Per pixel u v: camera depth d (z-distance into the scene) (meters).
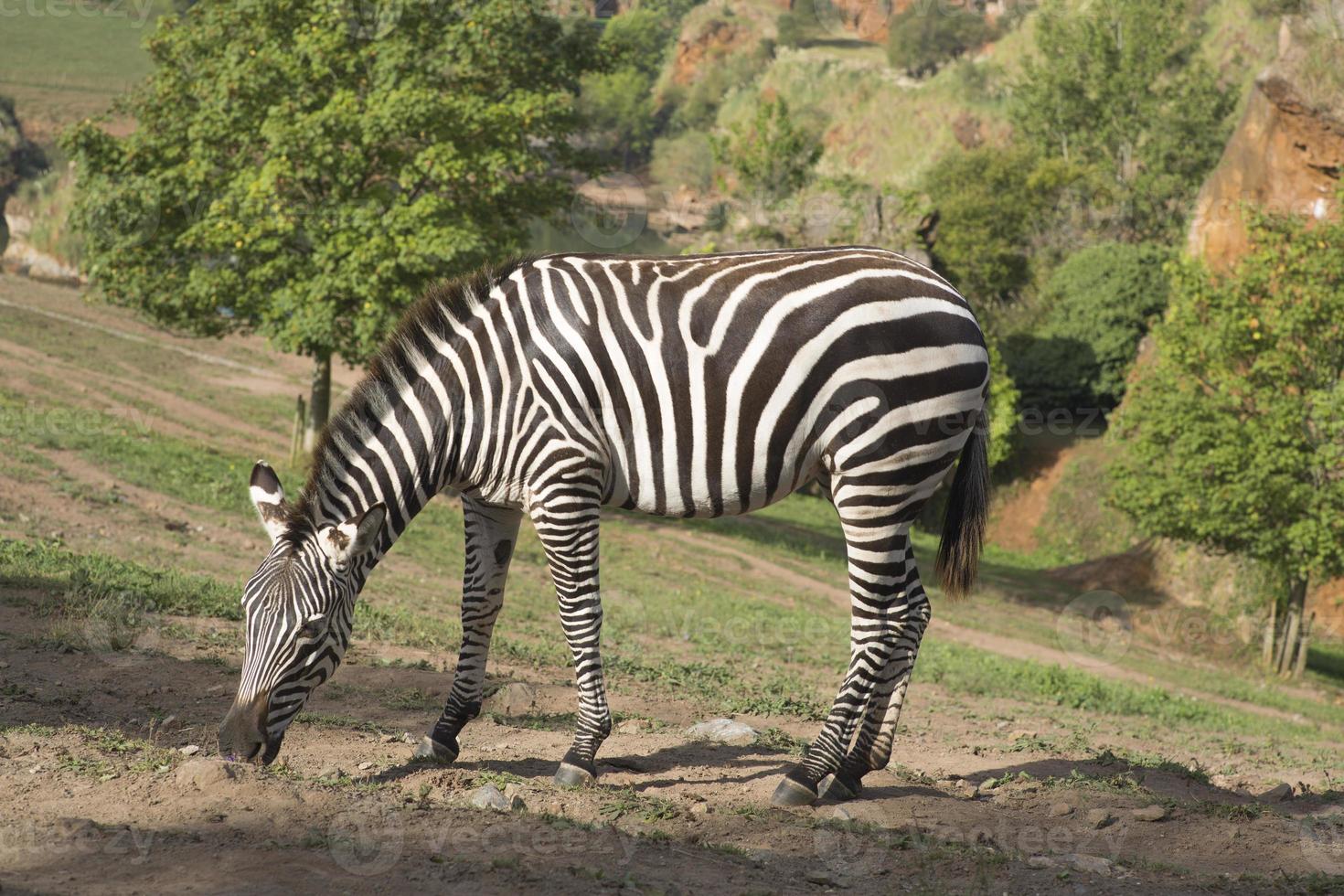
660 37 115.25
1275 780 9.32
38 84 68.81
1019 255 54.28
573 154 27.39
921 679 14.59
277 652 5.89
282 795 5.33
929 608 7.18
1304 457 22.14
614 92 93.56
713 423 6.50
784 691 11.52
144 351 37.78
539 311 6.50
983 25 96.44
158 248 24.25
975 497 7.16
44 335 36.88
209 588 12.18
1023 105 77.81
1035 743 9.52
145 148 24.42
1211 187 33.53
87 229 24.12
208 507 19.45
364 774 6.39
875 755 7.04
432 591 16.19
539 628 13.97
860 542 6.71
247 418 30.28
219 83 23.31
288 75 23.20
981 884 5.21
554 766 7.10
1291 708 20.27
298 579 5.97
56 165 62.44
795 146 43.66
